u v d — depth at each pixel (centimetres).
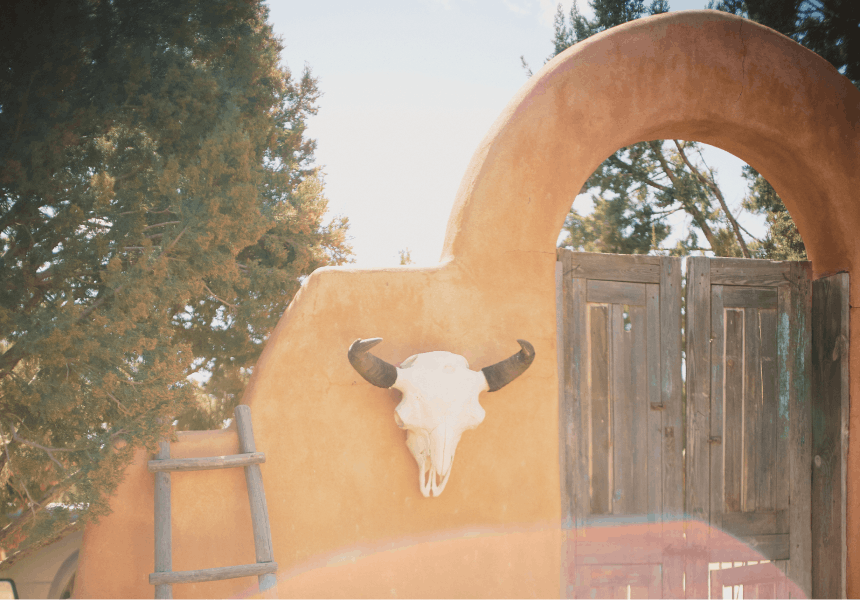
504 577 522
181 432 515
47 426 552
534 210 552
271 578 450
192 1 757
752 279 628
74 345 534
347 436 507
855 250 612
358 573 497
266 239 1128
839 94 616
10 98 595
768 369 626
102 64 673
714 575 599
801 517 621
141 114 715
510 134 550
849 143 616
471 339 533
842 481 602
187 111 763
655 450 590
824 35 1041
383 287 525
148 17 719
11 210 599
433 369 487
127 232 641
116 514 477
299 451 498
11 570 702
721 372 613
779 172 642
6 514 668
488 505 525
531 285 549
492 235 544
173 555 471
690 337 607
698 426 601
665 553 582
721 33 596
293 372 504
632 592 576
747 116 595
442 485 489
